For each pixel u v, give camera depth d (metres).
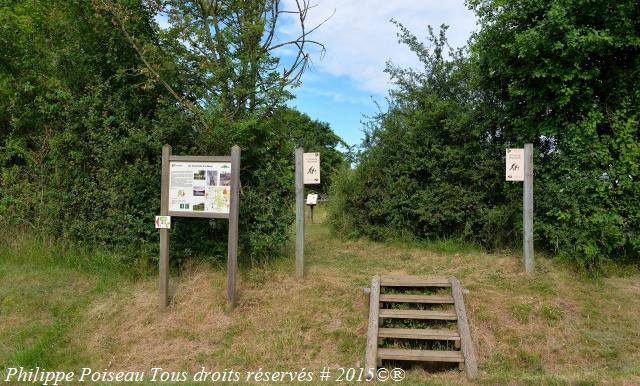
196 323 6.11
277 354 5.52
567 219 7.25
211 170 6.29
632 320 5.92
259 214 7.48
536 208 7.80
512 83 8.10
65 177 8.07
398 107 10.53
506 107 8.58
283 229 7.66
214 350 5.63
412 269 7.83
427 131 9.82
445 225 9.70
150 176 7.39
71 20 8.28
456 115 9.32
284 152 8.11
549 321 5.86
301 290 6.71
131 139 7.50
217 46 8.05
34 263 7.87
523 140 8.28
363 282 6.96
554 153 7.77
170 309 6.38
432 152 9.72
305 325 5.96
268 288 6.81
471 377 4.89
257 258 7.62
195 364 5.41
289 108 8.21
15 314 6.35
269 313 6.22
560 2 7.03
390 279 6.65
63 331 6.00
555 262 7.44
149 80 7.38
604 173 7.21
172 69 7.91
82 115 7.91
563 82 7.34
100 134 7.68
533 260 7.07
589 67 7.46
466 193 9.28
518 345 5.52
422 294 6.50
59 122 8.38
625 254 7.39
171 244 7.35
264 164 7.79
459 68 9.73
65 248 8.01
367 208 10.77
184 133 7.74
